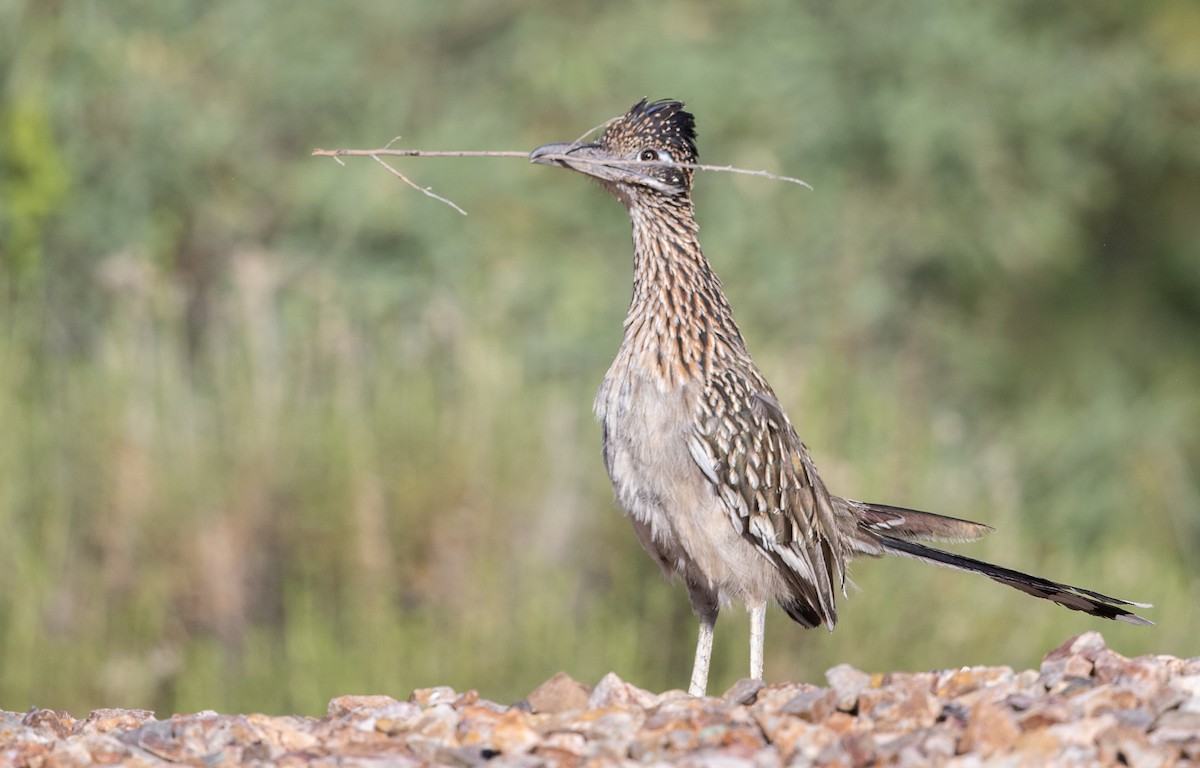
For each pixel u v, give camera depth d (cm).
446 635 1185
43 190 1720
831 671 645
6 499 1227
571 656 1160
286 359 1391
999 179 2022
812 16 2061
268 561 1256
